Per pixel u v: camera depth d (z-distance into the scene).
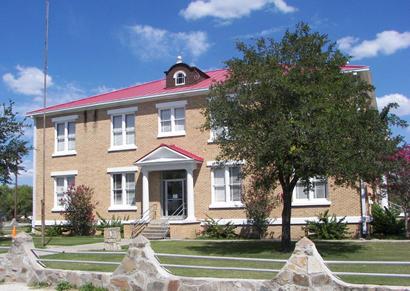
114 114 32.91
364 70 26.36
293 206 26.69
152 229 28.58
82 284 12.41
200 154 29.62
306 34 19.00
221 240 26.06
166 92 30.88
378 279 12.41
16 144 27.36
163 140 30.94
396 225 26.06
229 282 10.45
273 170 19.77
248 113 18.58
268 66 18.47
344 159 16.84
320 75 18.22
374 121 17.72
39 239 29.25
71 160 34.19
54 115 35.22
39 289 12.74
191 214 28.77
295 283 9.73
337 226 25.08
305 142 16.80
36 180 35.50
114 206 32.12
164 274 11.25
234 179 28.58
